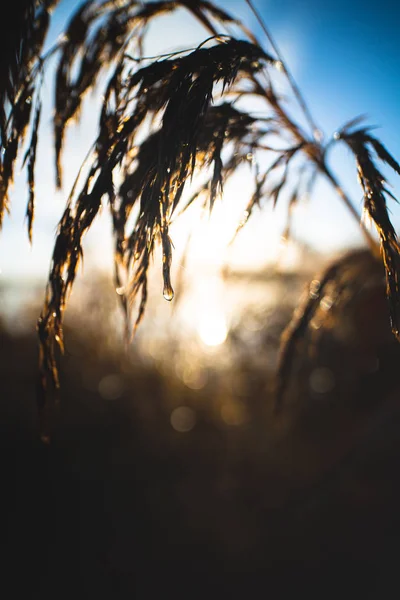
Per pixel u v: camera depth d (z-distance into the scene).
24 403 3.43
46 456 3.16
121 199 0.82
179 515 2.75
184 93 0.68
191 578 2.34
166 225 0.66
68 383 3.67
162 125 0.66
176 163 0.68
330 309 1.32
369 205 0.77
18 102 0.80
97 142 0.78
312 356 1.55
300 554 2.32
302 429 2.88
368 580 2.07
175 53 0.72
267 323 3.10
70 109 0.97
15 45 0.79
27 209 0.79
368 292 1.51
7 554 2.51
